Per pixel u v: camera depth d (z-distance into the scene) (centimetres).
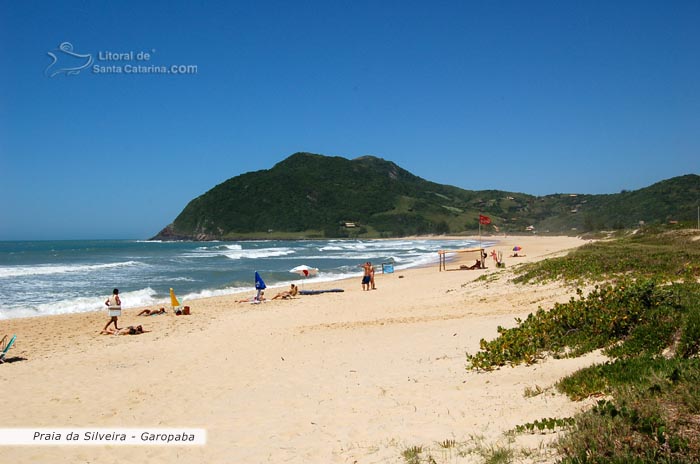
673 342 623
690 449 354
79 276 3253
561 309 868
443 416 571
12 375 1015
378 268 3897
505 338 822
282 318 1645
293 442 575
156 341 1348
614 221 12006
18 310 1959
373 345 1084
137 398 841
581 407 487
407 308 1673
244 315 1745
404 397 680
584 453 371
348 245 10669
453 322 1268
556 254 3148
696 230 3158
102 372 1027
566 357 722
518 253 4697
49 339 1423
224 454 571
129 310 1958
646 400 436
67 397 862
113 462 589
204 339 1343
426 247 8569
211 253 6606
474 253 5575
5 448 642
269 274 3416
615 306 805
